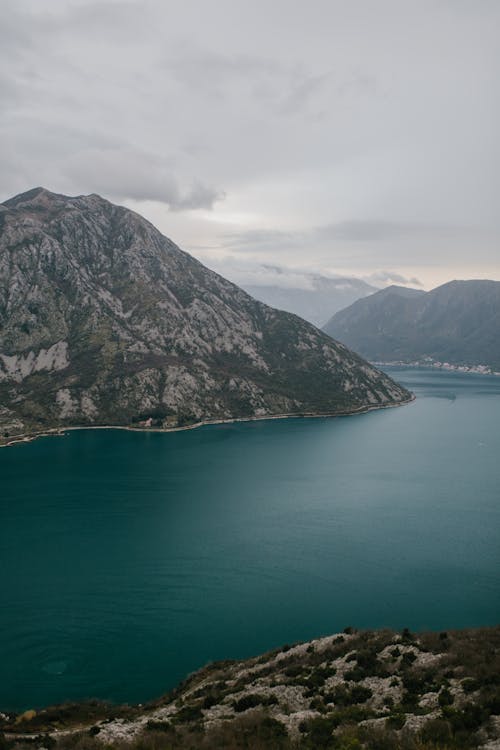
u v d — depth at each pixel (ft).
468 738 128.36
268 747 136.05
